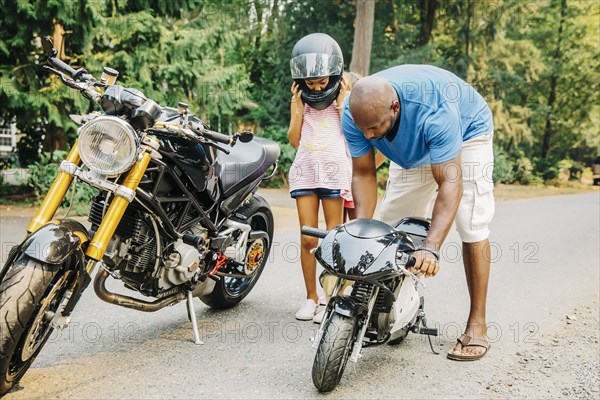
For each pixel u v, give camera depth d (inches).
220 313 187.2
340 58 177.9
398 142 142.9
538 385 138.4
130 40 446.6
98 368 140.4
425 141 139.3
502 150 948.0
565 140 1253.1
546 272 249.4
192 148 145.4
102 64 432.8
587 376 143.6
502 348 161.6
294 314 188.4
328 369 125.0
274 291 214.4
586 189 965.2
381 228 131.2
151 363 144.9
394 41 802.8
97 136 120.3
